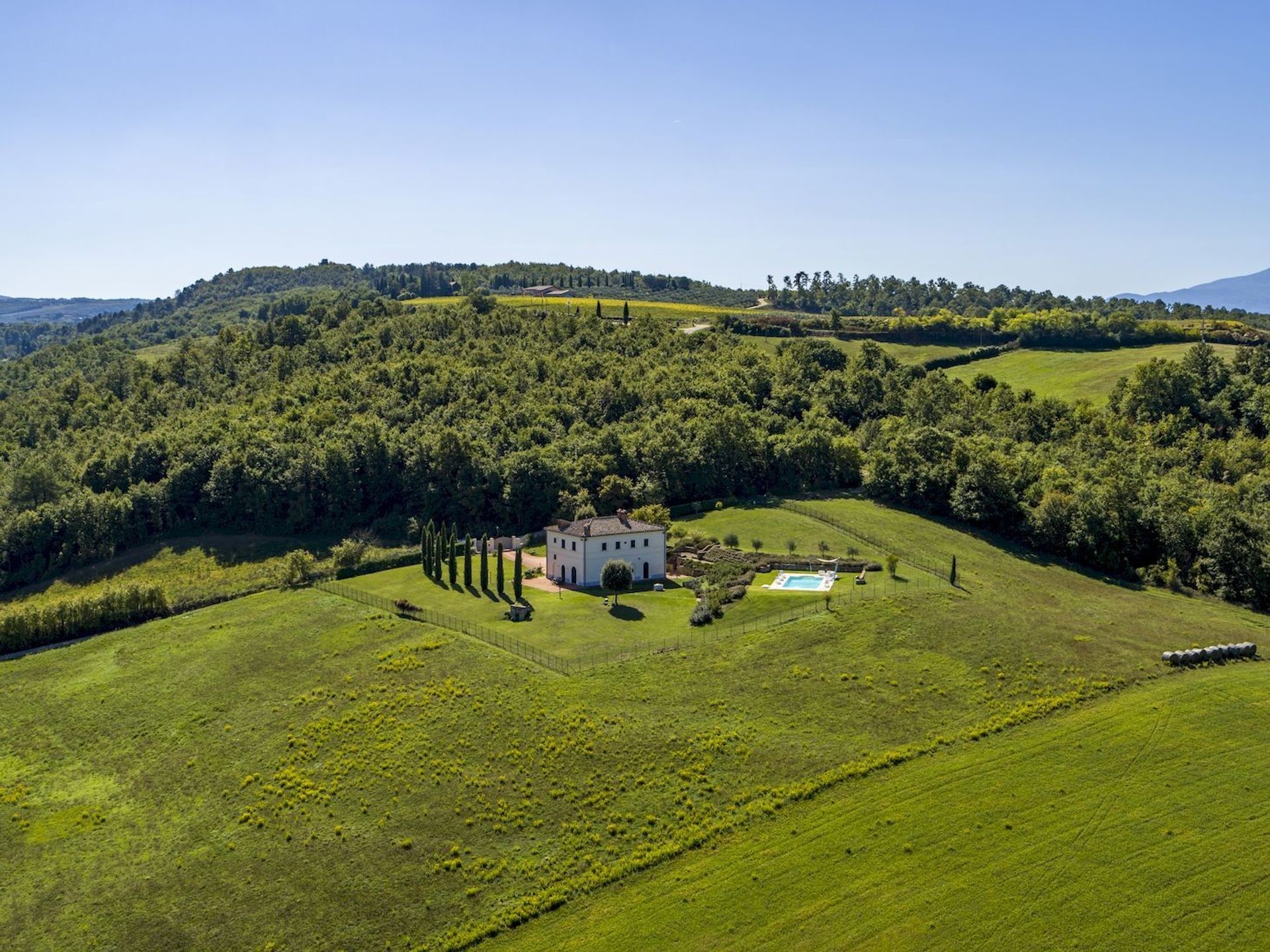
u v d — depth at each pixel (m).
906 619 84.25
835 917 49.69
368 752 69.06
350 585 109.62
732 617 88.62
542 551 123.19
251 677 84.44
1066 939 47.69
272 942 51.03
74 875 58.66
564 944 49.28
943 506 124.31
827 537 112.19
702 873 53.75
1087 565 107.69
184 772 70.00
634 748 66.12
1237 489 122.50
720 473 137.00
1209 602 96.12
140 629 100.69
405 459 140.12
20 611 101.94
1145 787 59.56
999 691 72.19
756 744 65.81
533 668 79.25
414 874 55.62
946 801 58.66
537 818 59.88
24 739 78.38
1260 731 65.88
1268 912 49.00
